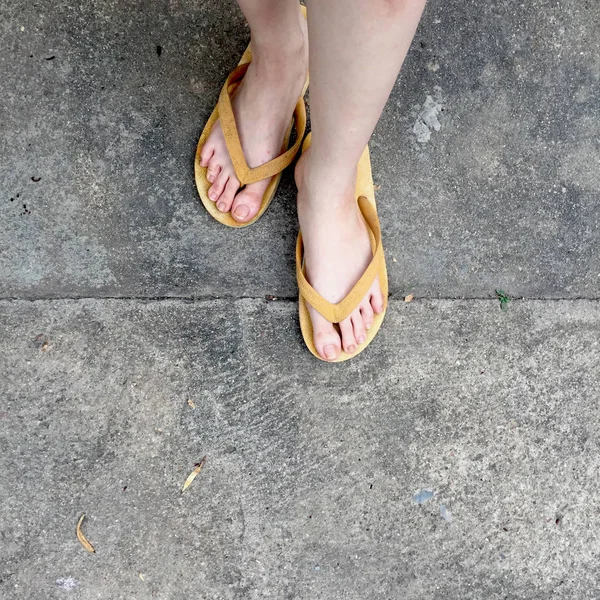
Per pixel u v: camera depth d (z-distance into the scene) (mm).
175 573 933
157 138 978
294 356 973
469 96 1031
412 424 981
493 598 970
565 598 980
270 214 986
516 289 1021
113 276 961
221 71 996
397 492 970
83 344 949
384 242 1002
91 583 923
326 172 839
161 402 952
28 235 954
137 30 984
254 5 815
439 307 1003
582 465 1002
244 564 941
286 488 955
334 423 970
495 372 1002
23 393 936
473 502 980
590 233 1042
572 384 1013
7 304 944
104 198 966
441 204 1016
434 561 966
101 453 938
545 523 987
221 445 953
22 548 917
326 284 931
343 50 693
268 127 938
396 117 1016
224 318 969
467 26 1036
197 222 975
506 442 993
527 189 1034
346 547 956
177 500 941
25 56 965
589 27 1052
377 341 986
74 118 968
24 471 927
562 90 1049
